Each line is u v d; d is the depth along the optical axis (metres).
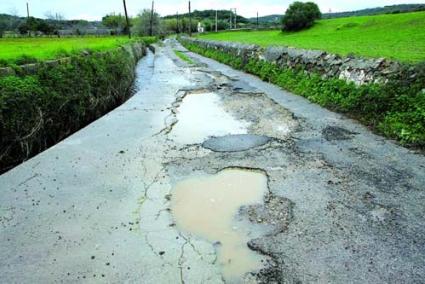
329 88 8.86
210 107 9.12
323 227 3.57
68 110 8.80
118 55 16.23
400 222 3.61
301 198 4.18
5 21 64.62
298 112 8.09
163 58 26.47
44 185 4.69
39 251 3.35
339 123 7.07
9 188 4.62
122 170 5.15
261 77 13.49
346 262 3.05
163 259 3.20
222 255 3.23
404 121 6.08
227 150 5.85
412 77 6.54
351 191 4.29
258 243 3.38
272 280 2.90
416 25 22.47
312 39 20.39
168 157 5.62
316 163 5.17
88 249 3.36
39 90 7.67
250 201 4.20
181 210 4.04
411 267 2.97
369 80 7.61
